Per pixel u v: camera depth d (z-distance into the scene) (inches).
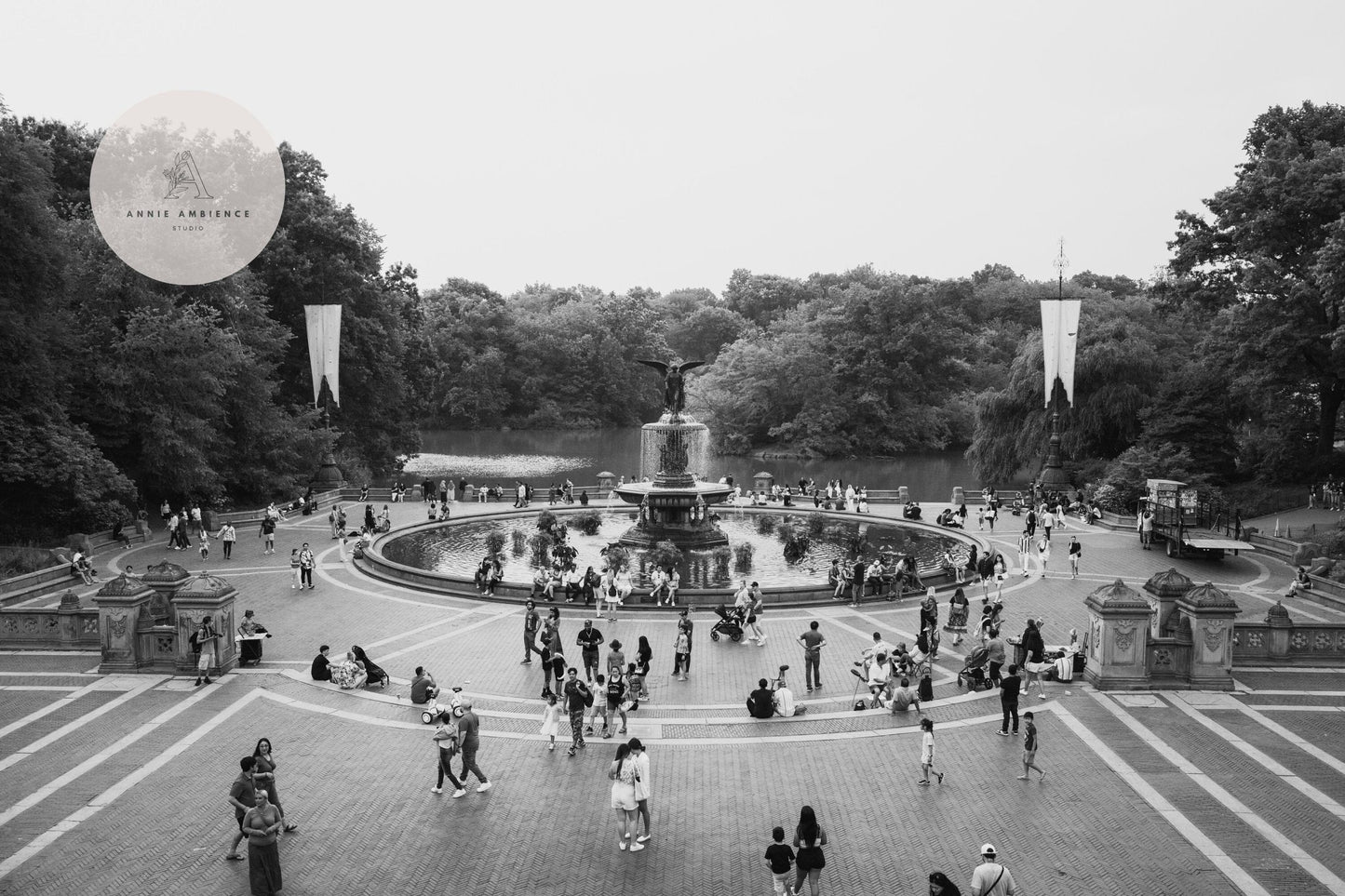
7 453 1898.4
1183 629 1108.5
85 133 2768.2
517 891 668.1
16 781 842.2
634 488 2170.3
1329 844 735.1
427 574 1632.6
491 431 6156.5
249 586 1652.3
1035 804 804.6
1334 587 1567.4
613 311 6481.3
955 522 2325.3
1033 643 1089.4
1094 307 4854.8
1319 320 2456.9
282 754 912.3
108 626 1142.3
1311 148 2613.2
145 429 2251.5
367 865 702.5
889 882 679.1
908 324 5108.3
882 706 1050.1
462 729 821.9
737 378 5324.8
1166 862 707.4
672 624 1406.3
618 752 729.0
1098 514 2417.6
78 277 2229.3
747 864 707.4
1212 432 2753.4
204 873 690.2
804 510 2657.5
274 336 2893.7
